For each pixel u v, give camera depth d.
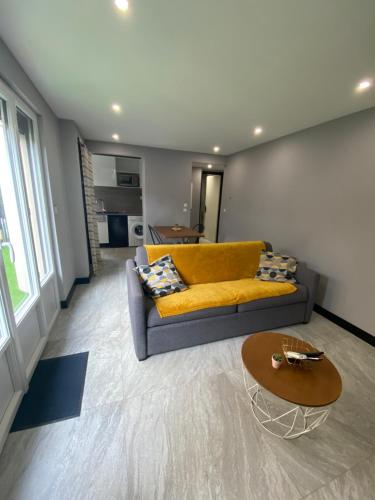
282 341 1.53
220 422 1.33
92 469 1.08
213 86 1.93
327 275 2.63
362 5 1.08
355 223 2.30
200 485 1.04
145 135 3.54
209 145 4.04
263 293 2.17
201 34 1.32
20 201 1.67
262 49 1.43
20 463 1.09
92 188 3.85
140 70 1.72
